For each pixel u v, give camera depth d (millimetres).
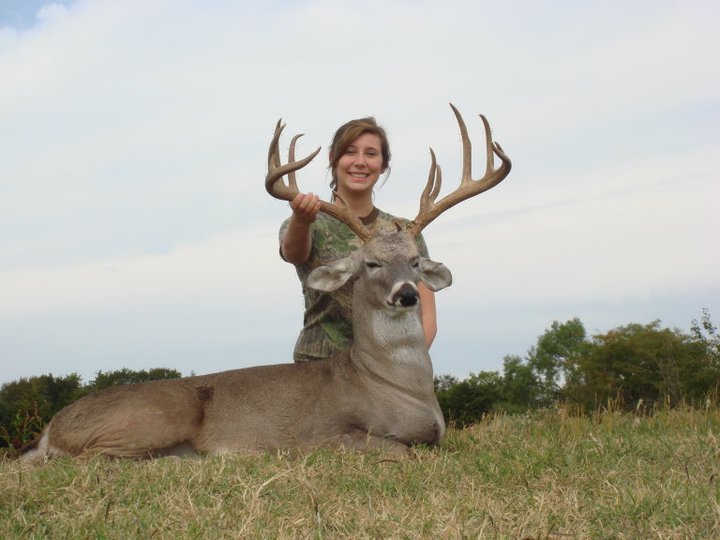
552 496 4469
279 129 6414
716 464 5391
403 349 6375
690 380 21562
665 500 4316
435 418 6426
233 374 6691
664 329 23906
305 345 7363
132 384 6629
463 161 6961
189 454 6461
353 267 6562
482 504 4316
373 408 6336
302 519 4016
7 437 9102
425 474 5062
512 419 8891
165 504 4285
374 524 3969
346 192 7453
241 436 6410
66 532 3848
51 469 5230
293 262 7117
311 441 6359
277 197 6523
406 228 6680
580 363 25578
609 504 4301
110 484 4781
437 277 6809
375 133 7402
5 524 3961
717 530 3842
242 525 3893
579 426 7758
